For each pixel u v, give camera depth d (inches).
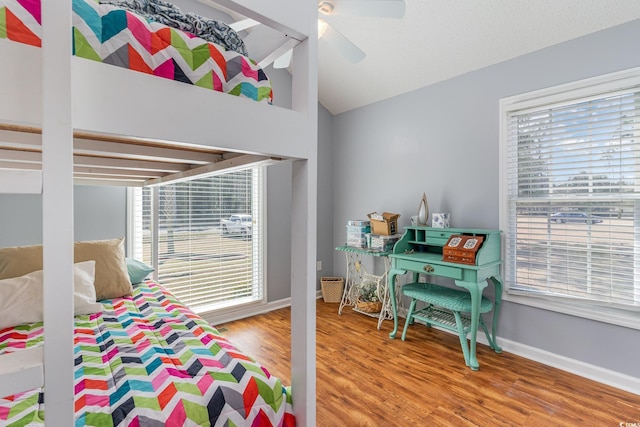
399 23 95.6
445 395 73.1
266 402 39.2
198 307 117.8
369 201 138.2
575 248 83.9
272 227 135.6
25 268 67.9
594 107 80.1
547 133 88.1
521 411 67.5
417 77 113.8
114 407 33.6
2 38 19.7
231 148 30.4
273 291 135.8
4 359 20.0
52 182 20.0
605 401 70.7
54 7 20.2
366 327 113.8
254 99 33.3
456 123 107.6
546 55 86.9
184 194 114.8
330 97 143.5
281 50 39.9
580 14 76.8
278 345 100.0
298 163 38.8
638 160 74.3
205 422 34.8
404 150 124.0
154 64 26.5
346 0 62.2
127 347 48.0
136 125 24.5
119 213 104.3
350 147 146.3
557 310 85.6
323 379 79.7
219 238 122.9
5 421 31.6
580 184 82.8
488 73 99.0
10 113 19.4
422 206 110.0
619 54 75.3
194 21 32.4
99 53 24.2
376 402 70.6
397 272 103.5
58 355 20.4
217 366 41.7
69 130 20.5
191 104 27.7
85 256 76.9
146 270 90.5
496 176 97.7
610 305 78.3
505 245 95.4
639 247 74.6
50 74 19.9
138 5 30.1
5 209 85.0
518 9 81.1
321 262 151.4
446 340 102.9
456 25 90.7
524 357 91.4
